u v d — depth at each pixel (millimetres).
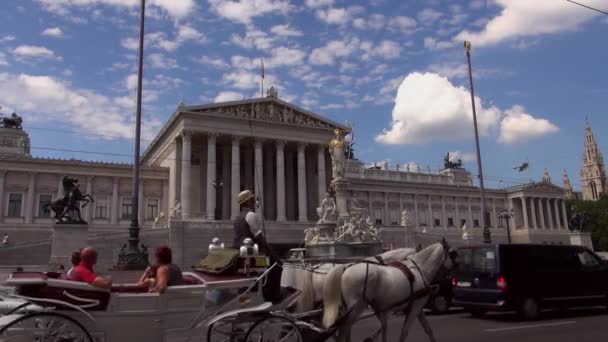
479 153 44625
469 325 18781
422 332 17000
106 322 9586
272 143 86000
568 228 128375
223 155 87312
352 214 45125
